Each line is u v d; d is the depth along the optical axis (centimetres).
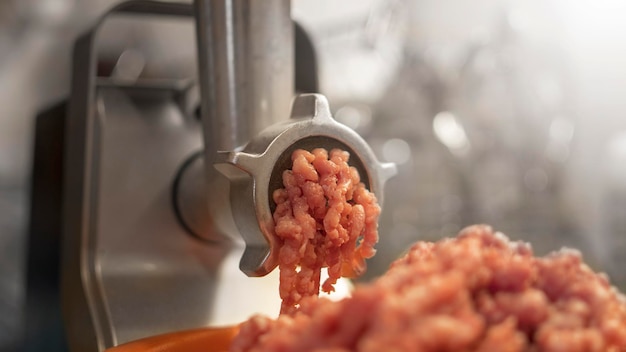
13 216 64
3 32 64
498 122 74
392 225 73
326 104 35
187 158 46
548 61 76
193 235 44
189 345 37
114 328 40
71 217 45
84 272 42
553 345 23
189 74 67
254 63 38
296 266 34
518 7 75
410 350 21
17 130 64
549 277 27
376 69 82
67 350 49
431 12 74
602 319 25
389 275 27
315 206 34
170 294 42
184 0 51
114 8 44
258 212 33
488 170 74
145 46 68
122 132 45
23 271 64
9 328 62
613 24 80
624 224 75
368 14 74
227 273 44
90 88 44
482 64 74
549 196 76
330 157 35
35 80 65
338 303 25
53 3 65
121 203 44
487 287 26
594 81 80
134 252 43
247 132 38
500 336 23
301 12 79
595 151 79
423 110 75
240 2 38
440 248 27
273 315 43
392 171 37
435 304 23
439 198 74
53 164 53
